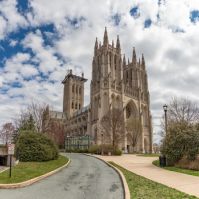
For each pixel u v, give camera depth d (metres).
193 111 62.53
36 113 68.69
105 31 113.88
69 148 97.88
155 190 13.39
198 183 15.73
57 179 19.31
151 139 110.38
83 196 12.85
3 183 15.39
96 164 35.38
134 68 119.06
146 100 117.38
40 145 35.19
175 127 31.14
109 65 106.31
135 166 30.67
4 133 88.44
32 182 17.02
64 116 153.50
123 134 91.31
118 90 104.81
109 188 15.43
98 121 95.25
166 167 28.00
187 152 27.22
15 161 29.92
